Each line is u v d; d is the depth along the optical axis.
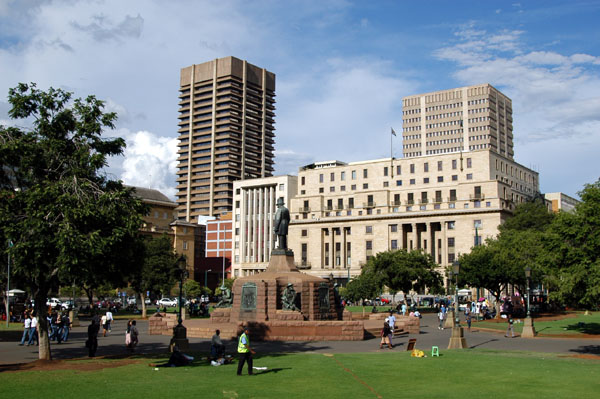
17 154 26.42
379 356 30.95
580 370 25.75
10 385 21.17
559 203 164.38
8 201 27.08
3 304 70.00
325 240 145.88
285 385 21.42
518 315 75.50
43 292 28.41
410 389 20.69
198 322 47.09
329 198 146.75
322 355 31.30
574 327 56.62
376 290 88.56
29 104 28.78
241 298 44.00
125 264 31.36
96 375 23.70
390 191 138.38
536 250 74.38
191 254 137.00
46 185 26.83
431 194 133.12
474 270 76.19
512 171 141.88
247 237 162.38
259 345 37.88
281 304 43.59
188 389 20.44
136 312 84.81
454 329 37.09
